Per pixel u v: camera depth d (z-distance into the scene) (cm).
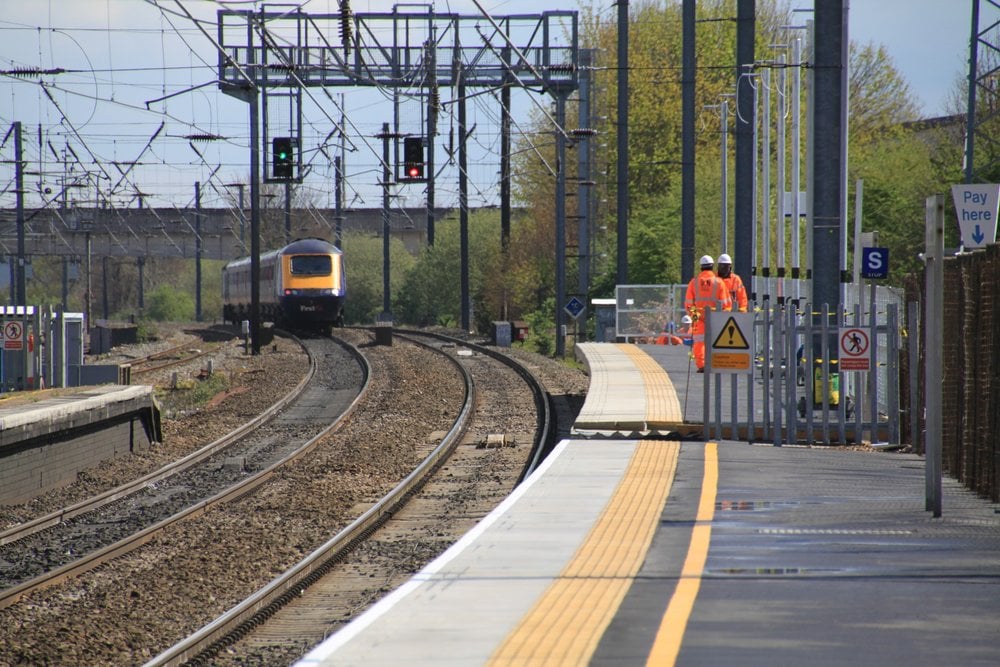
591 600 2839
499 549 3478
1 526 6481
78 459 8212
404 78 19262
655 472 5106
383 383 14200
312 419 11169
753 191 13300
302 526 6216
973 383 4788
